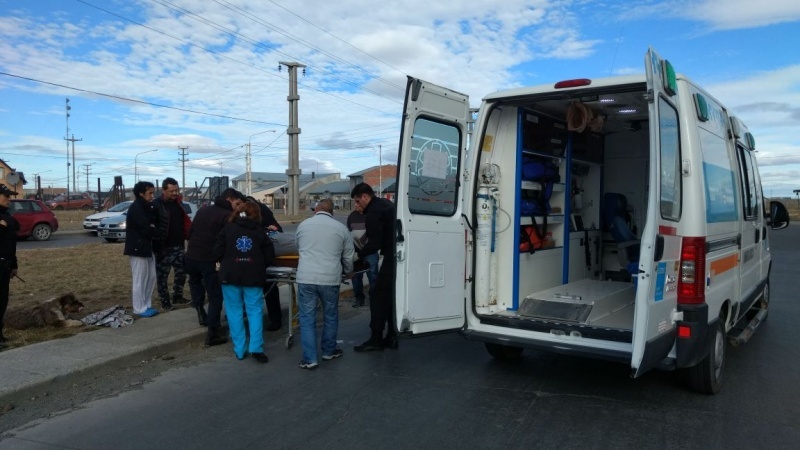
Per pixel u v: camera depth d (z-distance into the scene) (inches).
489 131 221.3
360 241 276.2
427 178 206.1
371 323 261.4
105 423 179.0
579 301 211.9
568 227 260.2
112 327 286.4
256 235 242.8
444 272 208.1
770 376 219.5
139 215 307.3
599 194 293.1
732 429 167.9
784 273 522.0
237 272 239.5
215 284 268.8
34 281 429.4
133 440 166.2
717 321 188.2
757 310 283.3
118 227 804.6
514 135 223.0
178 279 355.3
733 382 212.2
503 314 215.2
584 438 162.6
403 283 196.1
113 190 1371.8
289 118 1492.4
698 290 170.1
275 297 305.0
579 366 235.0
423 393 203.5
